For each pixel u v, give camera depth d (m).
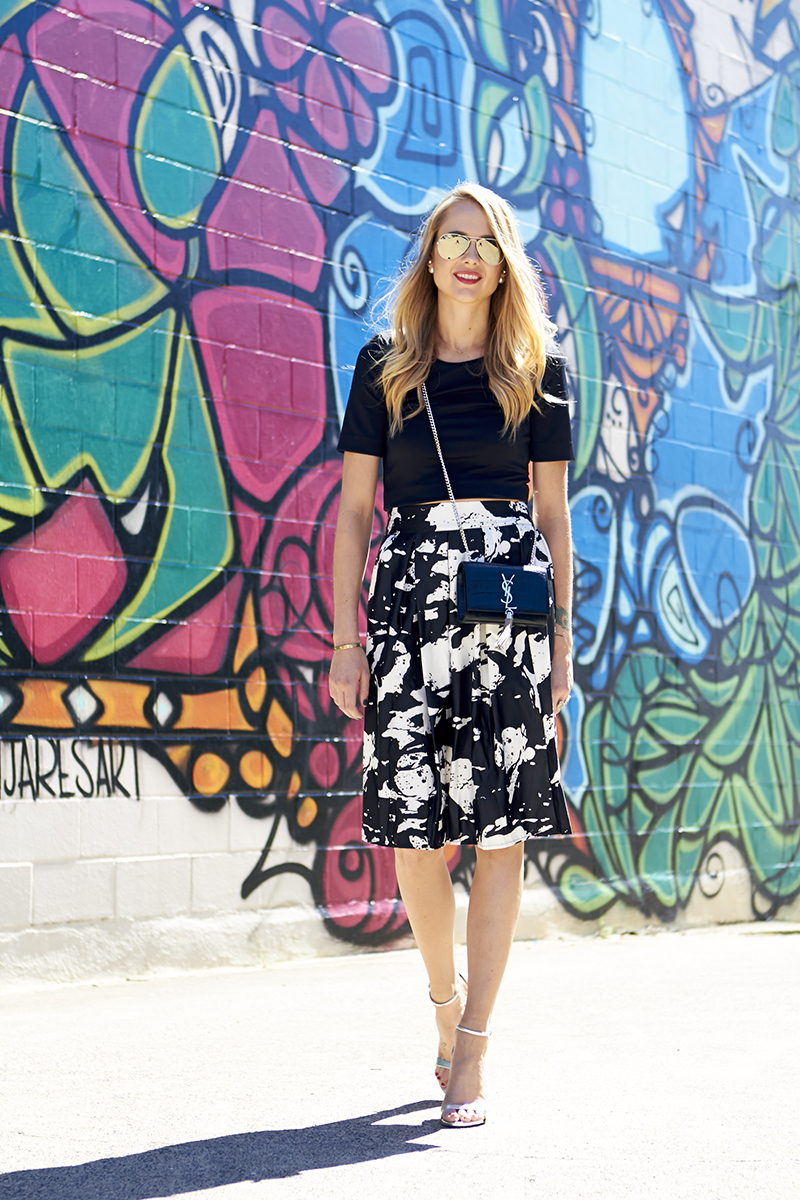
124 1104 2.60
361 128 5.79
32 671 4.40
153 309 4.91
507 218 2.71
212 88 5.19
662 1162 2.17
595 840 6.57
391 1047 3.22
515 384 2.64
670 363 7.42
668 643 7.18
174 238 5.01
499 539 2.60
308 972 4.75
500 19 6.55
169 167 5.01
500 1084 2.78
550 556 2.71
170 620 4.84
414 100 6.05
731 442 7.80
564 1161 2.18
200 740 4.89
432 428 2.62
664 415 7.34
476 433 2.62
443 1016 2.67
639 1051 3.16
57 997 4.10
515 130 6.59
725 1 8.08
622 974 4.67
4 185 4.50
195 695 4.89
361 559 2.71
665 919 6.87
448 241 2.64
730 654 7.60
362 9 5.84
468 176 6.29
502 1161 2.18
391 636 2.58
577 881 6.43
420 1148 2.26
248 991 4.23
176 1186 2.04
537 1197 1.98
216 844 4.89
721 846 7.36
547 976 4.62
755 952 5.49
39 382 4.53
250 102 5.33
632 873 6.75
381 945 5.37
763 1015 3.70
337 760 5.36
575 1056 3.10
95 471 4.66
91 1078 2.85
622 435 7.05
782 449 8.21
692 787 7.21
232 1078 2.85
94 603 4.61
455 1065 2.47
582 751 6.58
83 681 4.54
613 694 6.79
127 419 4.79
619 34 7.29
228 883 4.92
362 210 5.75
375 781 2.57
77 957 4.40
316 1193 2.00
